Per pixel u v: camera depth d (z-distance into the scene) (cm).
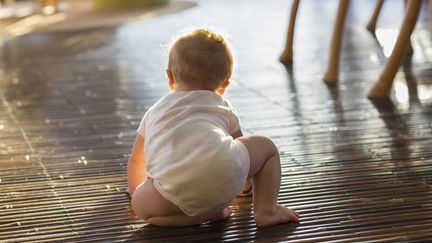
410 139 173
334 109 207
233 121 128
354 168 152
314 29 366
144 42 350
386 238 115
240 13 440
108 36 374
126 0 497
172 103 126
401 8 422
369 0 466
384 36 331
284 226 123
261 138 126
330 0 488
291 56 287
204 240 118
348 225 121
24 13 486
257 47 321
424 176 145
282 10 446
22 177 154
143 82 258
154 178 122
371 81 243
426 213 125
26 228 126
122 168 159
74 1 552
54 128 197
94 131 192
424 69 256
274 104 216
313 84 243
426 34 326
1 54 333
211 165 117
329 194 137
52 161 166
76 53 328
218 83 129
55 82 264
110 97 235
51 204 137
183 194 118
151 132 125
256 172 126
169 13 456
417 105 207
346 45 312
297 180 146
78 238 121
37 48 346
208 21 411
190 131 121
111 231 123
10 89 255
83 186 147
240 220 127
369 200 133
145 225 126
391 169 150
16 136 190
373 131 182
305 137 179
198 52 126
